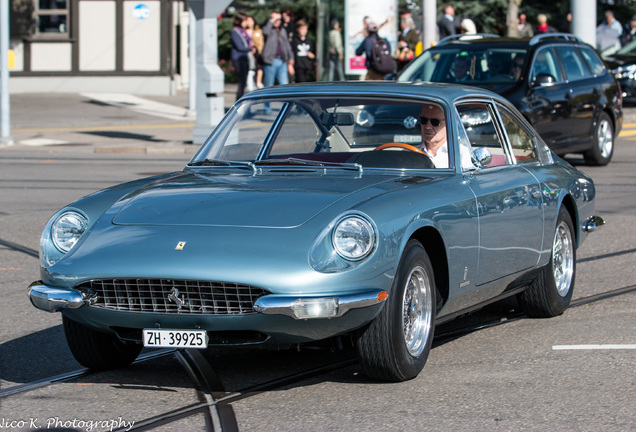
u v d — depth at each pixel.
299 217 5.97
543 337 7.59
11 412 5.86
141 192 6.72
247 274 5.64
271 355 7.13
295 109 7.65
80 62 36.94
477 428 5.46
